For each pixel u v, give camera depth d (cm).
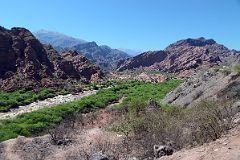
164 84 8019
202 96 3081
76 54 10538
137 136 1848
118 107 3325
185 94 3553
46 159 1873
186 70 15600
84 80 8625
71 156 1805
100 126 2525
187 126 1728
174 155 1255
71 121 2820
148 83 8788
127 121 2228
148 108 2698
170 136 1608
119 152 1642
